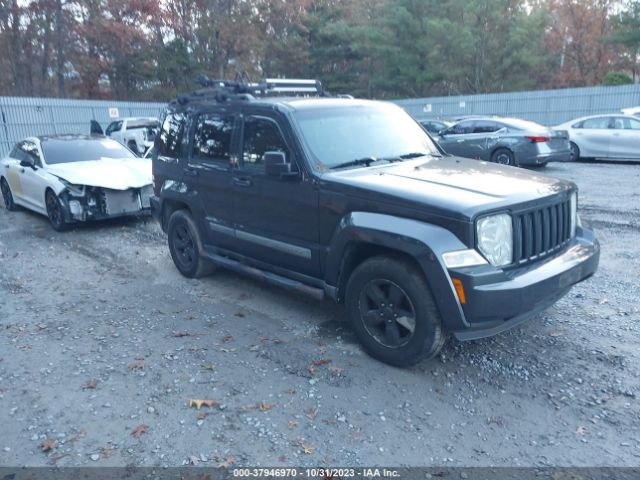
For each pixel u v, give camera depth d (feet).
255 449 10.99
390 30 120.67
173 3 114.93
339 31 127.65
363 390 13.00
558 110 79.30
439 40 111.55
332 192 14.47
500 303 11.94
